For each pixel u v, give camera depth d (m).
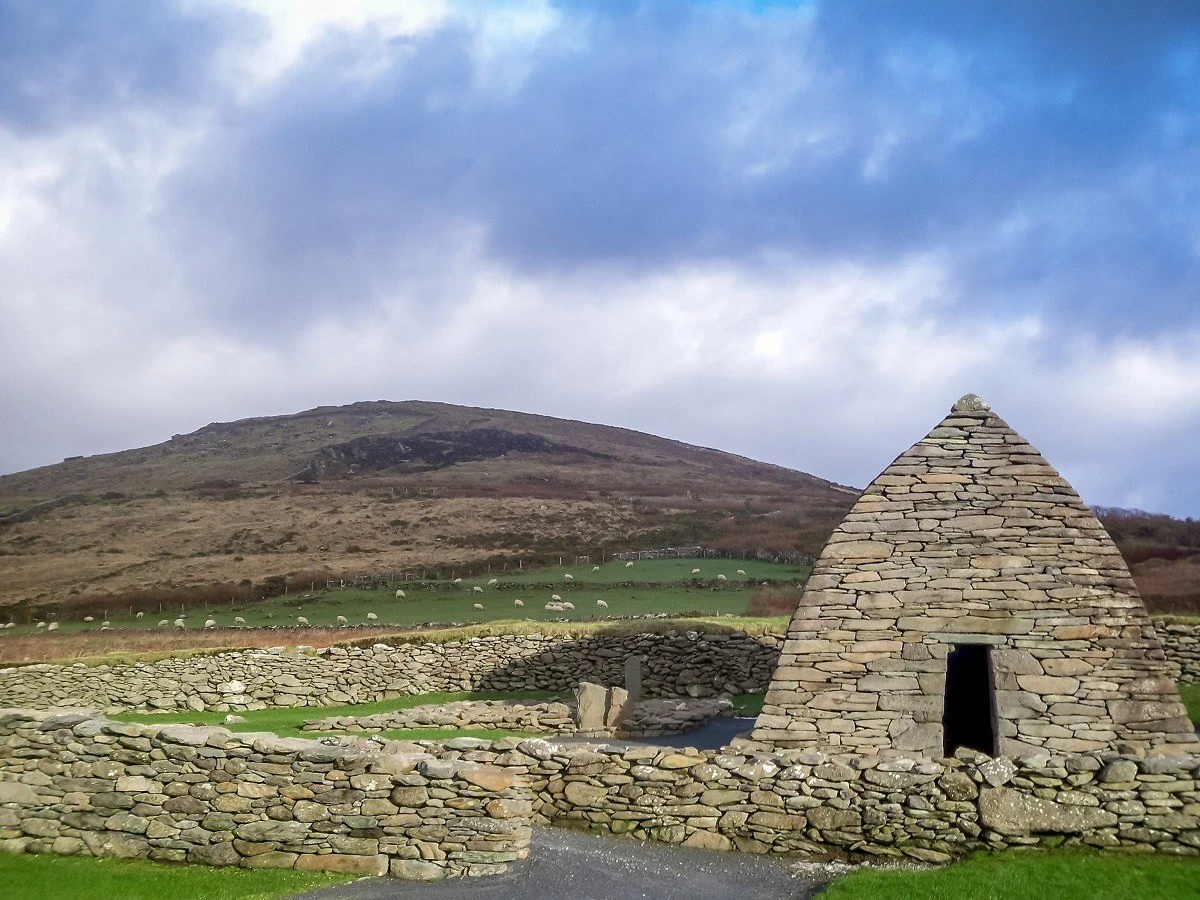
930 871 10.64
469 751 13.84
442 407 196.00
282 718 24.80
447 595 54.84
